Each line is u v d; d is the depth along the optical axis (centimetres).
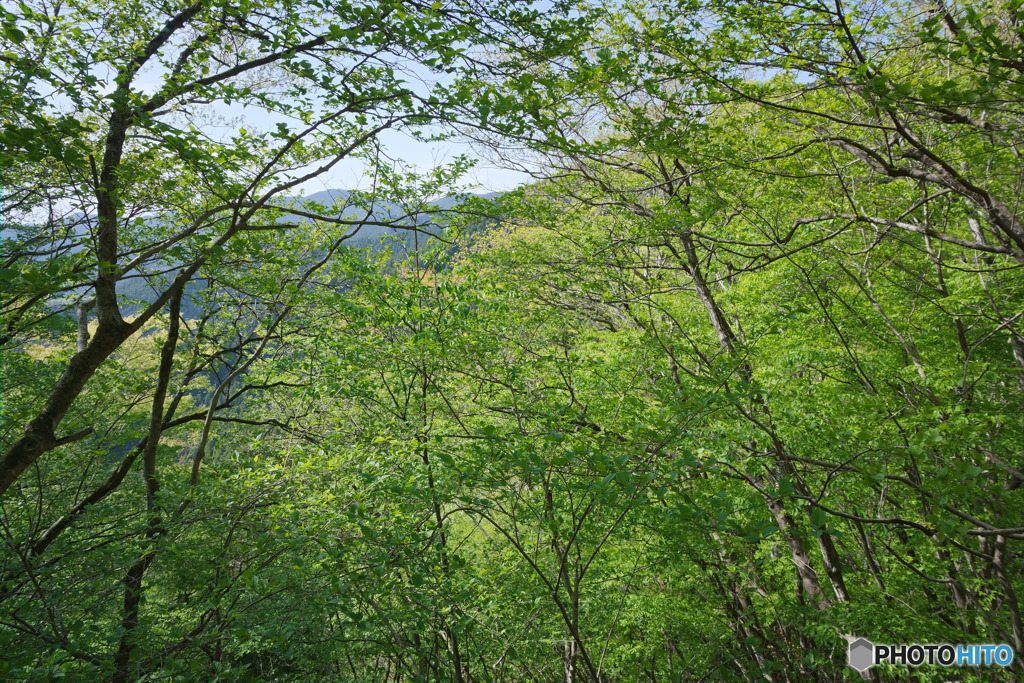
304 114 498
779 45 609
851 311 853
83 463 797
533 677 911
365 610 504
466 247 944
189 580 577
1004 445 668
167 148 448
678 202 857
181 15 523
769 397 734
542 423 650
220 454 958
